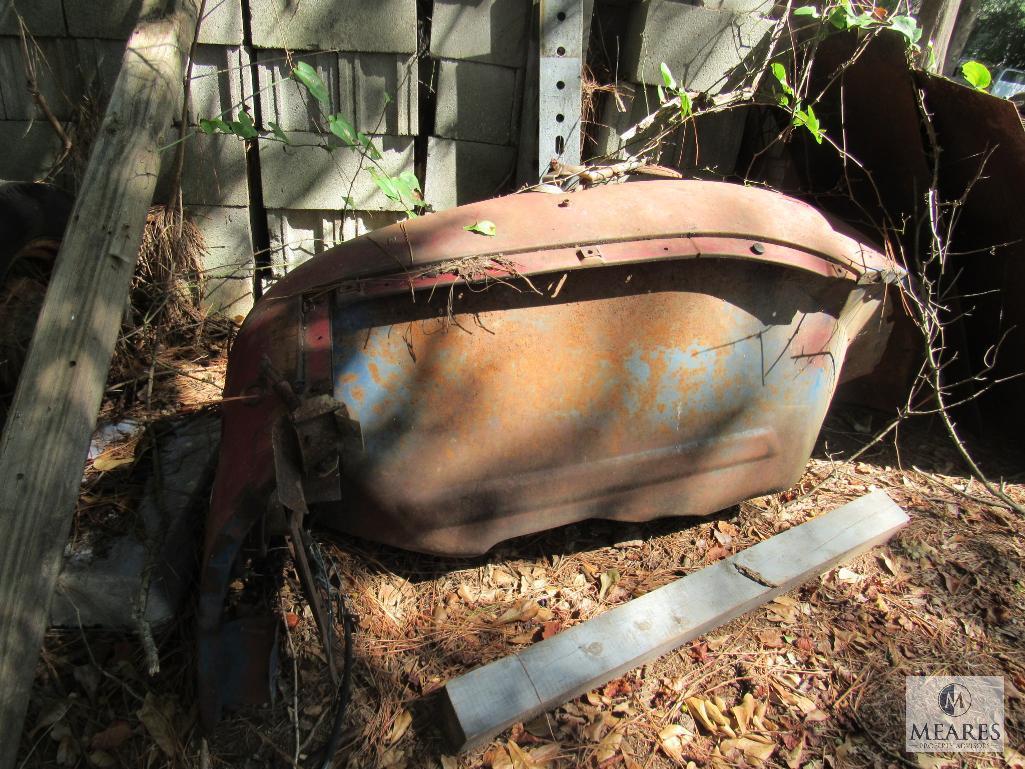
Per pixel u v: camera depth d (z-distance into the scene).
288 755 1.68
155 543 1.90
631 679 1.90
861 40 2.61
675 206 2.04
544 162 3.09
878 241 3.07
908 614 2.15
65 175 3.13
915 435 3.07
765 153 3.54
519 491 1.96
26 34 2.89
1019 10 12.02
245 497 1.52
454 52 3.11
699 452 2.14
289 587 2.05
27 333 2.42
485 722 1.68
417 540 1.95
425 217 2.02
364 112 3.16
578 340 1.92
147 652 1.66
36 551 1.49
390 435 1.82
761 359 2.13
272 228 3.37
